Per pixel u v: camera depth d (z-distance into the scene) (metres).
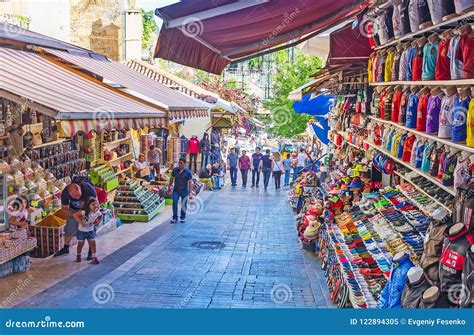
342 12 7.47
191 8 5.79
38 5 17.19
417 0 6.06
